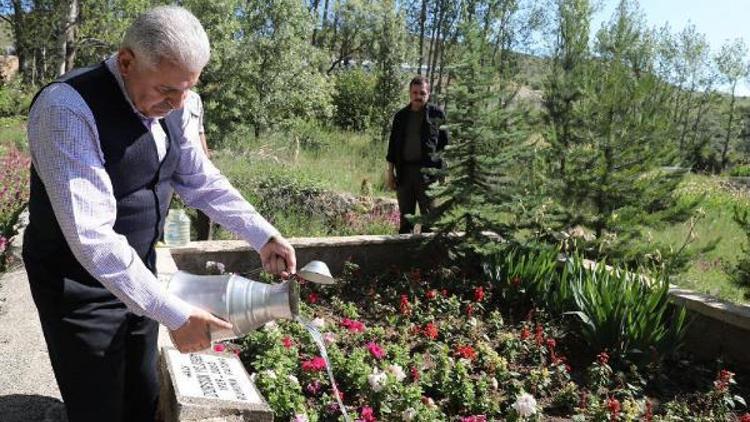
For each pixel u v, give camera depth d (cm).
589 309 451
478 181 579
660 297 434
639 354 426
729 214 1254
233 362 265
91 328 203
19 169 891
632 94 627
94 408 209
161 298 185
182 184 242
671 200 627
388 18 2009
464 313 499
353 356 354
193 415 221
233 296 201
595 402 358
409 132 684
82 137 179
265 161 1180
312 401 326
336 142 1705
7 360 329
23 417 279
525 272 523
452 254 576
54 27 1997
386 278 562
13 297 422
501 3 2864
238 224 242
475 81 561
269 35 1580
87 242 176
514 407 328
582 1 823
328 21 3394
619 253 594
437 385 359
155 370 239
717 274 774
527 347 430
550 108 745
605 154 625
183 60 174
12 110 1773
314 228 797
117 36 1962
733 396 396
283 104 1617
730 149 4306
